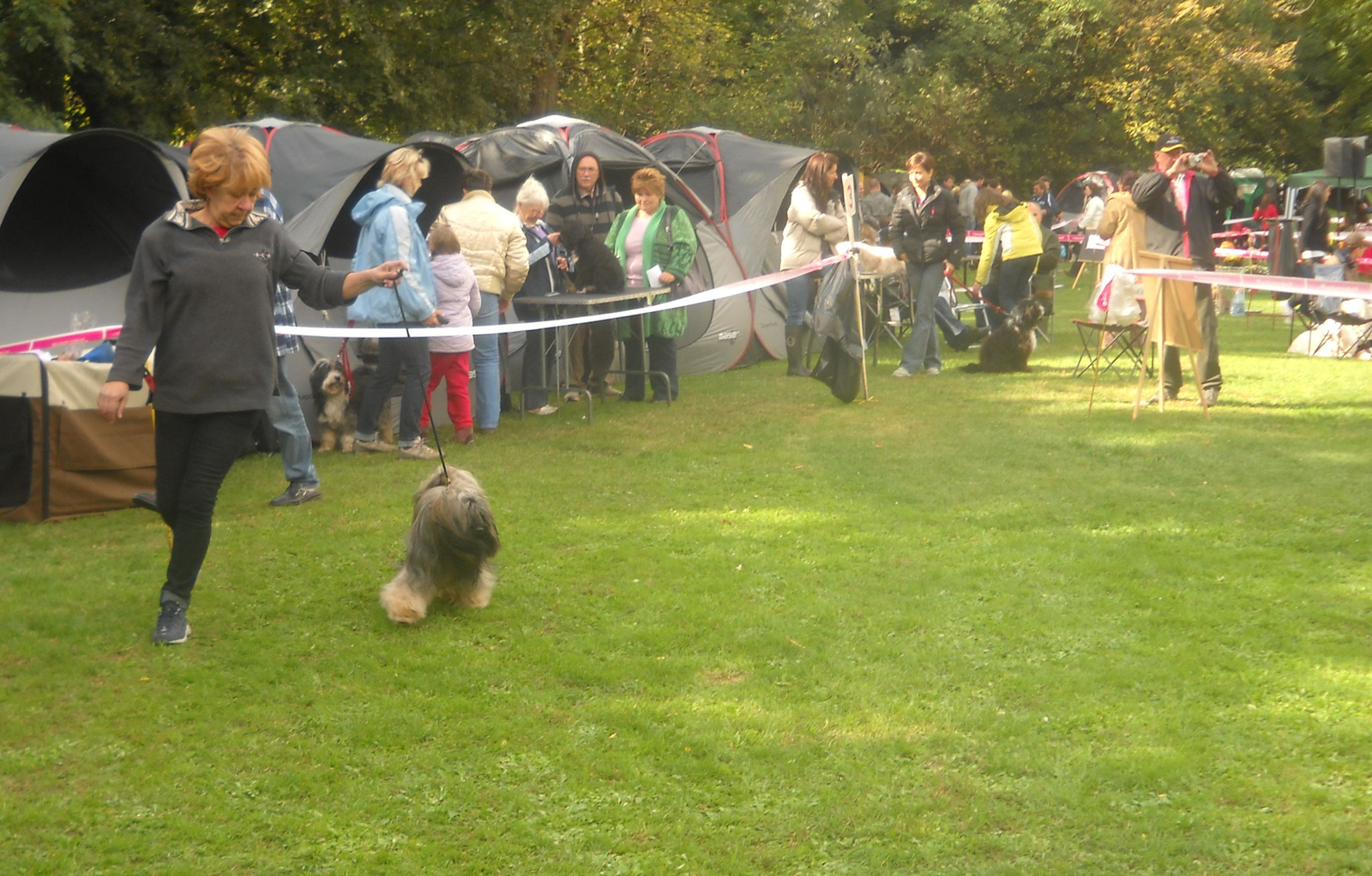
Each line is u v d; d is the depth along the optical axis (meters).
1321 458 7.33
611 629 4.64
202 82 17.48
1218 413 8.87
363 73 18.59
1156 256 8.71
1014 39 35.03
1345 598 4.88
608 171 11.60
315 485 6.58
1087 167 36.50
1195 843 3.06
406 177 7.24
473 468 7.39
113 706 3.98
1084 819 3.20
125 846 3.13
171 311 4.16
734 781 3.46
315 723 3.86
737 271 11.86
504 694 4.08
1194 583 5.09
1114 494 6.57
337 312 8.57
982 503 6.43
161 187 8.12
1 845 3.15
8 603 4.91
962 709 3.89
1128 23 34.78
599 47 23.86
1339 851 3.03
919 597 4.96
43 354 6.40
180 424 4.27
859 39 30.69
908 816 3.24
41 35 13.80
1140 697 3.97
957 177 35.66
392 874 3.01
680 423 8.84
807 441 8.05
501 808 3.33
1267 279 7.57
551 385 10.25
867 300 12.66
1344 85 37.25
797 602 4.92
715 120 25.91
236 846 3.15
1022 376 10.91
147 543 5.85
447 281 7.82
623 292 9.27
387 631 4.67
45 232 8.36
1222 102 35.62
